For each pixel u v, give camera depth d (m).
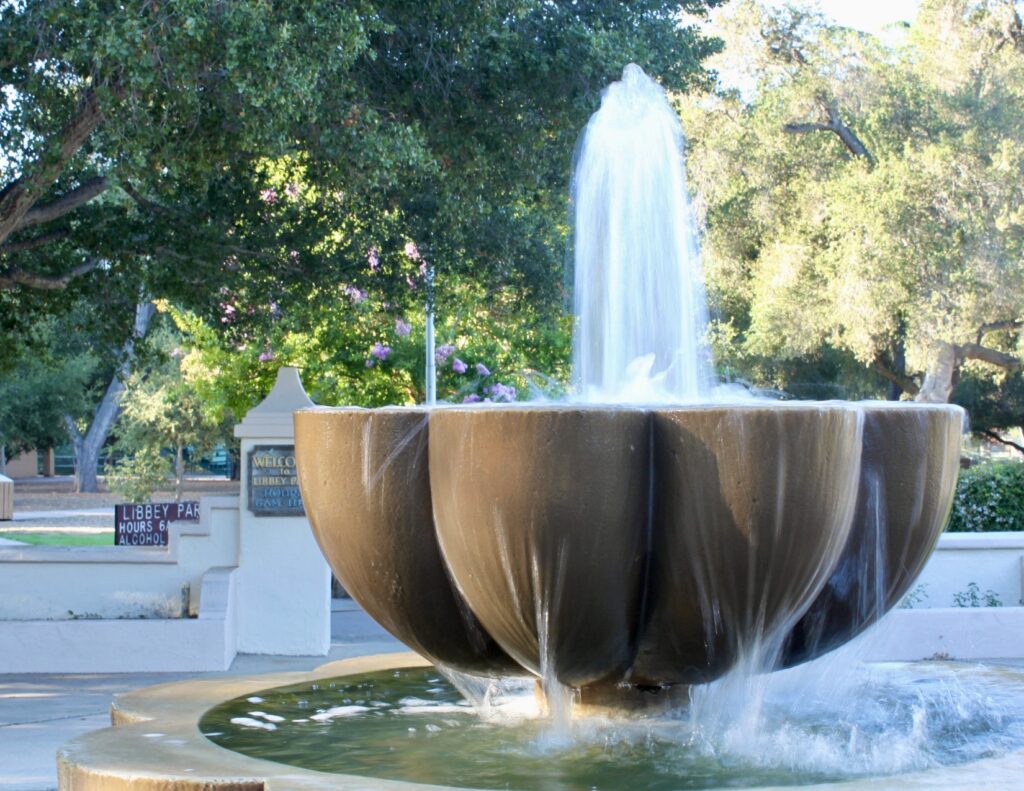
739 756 4.65
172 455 36.03
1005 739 4.97
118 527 17.83
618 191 6.26
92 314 16.30
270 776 4.10
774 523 4.42
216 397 21.58
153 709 5.56
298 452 5.21
